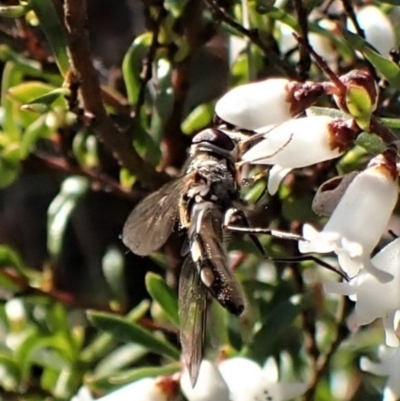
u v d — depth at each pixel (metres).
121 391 0.20
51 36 0.20
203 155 0.19
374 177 0.19
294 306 0.20
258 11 0.20
